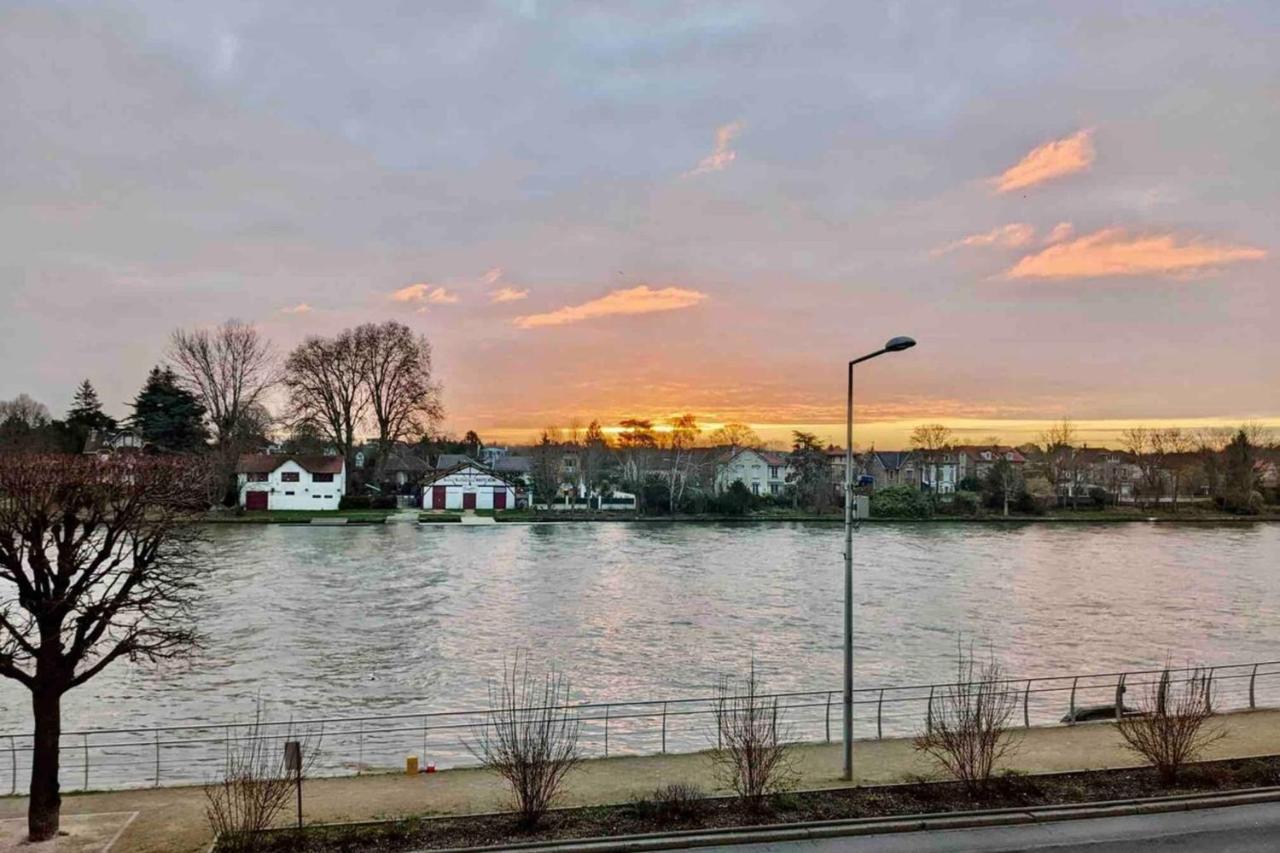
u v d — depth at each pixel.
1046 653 38.78
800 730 27.00
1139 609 49.53
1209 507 130.88
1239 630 44.12
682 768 21.06
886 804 17.48
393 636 41.12
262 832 16.12
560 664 36.16
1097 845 15.68
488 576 60.97
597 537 90.56
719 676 34.31
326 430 113.69
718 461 143.62
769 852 15.55
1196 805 17.69
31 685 16.42
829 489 122.31
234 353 106.06
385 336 114.69
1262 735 23.22
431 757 24.70
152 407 103.12
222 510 104.25
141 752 25.23
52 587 18.38
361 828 16.44
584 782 19.75
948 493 136.38
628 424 137.88
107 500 17.88
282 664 35.69
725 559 72.06
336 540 84.56
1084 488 143.88
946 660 37.22
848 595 19.86
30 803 16.39
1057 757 21.19
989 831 16.47
